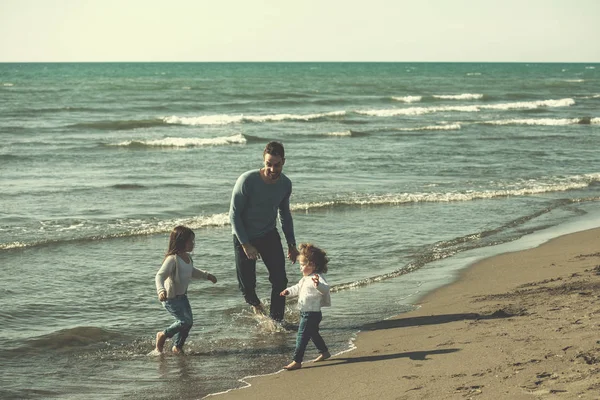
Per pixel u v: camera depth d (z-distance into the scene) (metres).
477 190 17.17
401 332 6.92
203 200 15.59
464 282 9.02
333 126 36.50
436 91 74.38
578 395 4.33
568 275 8.59
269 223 7.57
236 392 5.56
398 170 20.62
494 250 11.07
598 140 29.59
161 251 11.06
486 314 7.16
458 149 26.02
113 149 26.22
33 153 24.36
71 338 7.05
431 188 17.44
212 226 12.93
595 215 14.41
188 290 8.94
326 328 7.34
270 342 7.05
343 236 12.18
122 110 44.88
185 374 6.09
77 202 15.23
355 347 6.61
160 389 5.71
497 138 30.20
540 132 33.44
